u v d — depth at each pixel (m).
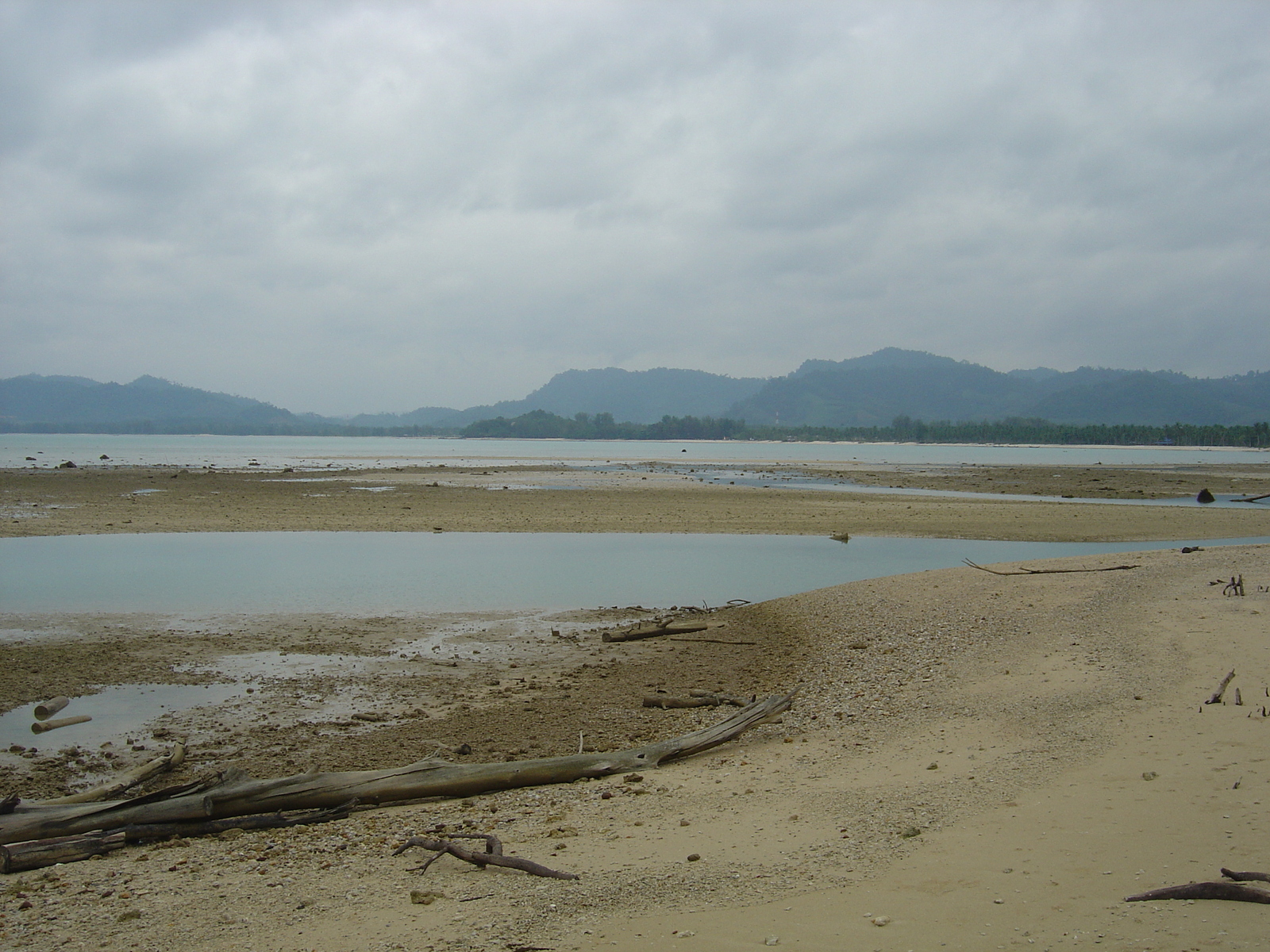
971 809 7.25
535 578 24.84
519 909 5.84
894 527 37.53
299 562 27.28
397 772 9.20
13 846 7.74
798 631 18.22
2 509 40.97
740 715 11.47
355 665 15.61
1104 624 15.00
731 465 105.50
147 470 77.69
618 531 36.28
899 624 17.69
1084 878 5.70
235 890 6.58
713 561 28.48
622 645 17.30
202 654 16.17
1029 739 9.30
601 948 5.18
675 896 5.91
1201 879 5.55
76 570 25.42
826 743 10.16
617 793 8.74
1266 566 20.91
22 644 16.73
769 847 6.75
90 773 10.40
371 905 6.09
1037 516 41.44
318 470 82.06
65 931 5.94
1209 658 11.89
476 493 53.75
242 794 8.61
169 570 25.69
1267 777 7.34
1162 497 56.62
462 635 17.98
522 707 13.03
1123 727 9.29
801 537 34.91
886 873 6.06
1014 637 15.02
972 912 5.34
